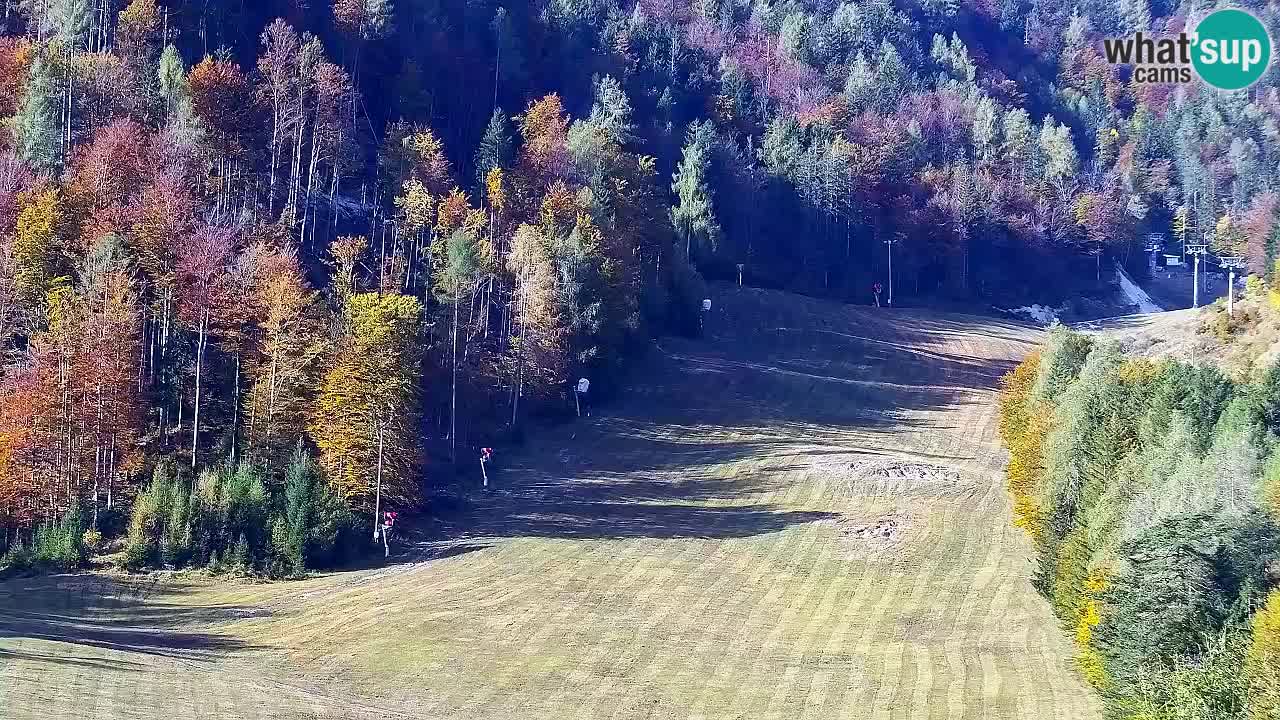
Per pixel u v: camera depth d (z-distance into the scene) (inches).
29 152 3380.9
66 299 2753.4
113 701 1585.9
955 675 1829.5
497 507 2955.2
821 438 3535.9
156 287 2999.5
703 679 1846.7
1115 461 2055.9
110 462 2687.0
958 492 2945.4
